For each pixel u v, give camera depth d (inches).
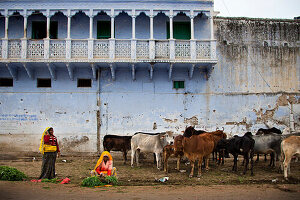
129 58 546.6
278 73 622.2
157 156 443.2
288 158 365.1
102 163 354.0
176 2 565.3
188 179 369.1
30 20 593.3
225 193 287.3
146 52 551.2
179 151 398.9
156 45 553.9
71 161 518.0
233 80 609.3
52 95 580.1
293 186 322.7
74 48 548.7
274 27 636.1
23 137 568.1
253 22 632.4
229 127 594.6
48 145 355.6
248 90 610.2
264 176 386.9
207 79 600.1
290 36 636.7
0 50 545.3
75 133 573.9
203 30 610.2
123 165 486.3
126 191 292.7
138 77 593.3
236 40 623.5
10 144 565.3
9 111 573.0
